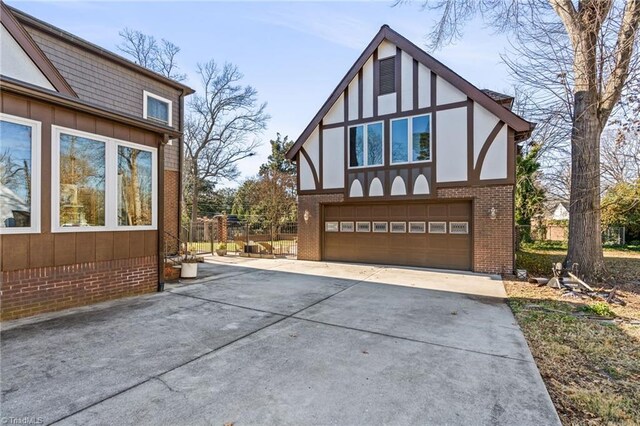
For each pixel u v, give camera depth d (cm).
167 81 1117
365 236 1148
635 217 1662
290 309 569
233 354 372
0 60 655
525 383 309
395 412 261
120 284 629
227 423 244
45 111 514
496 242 927
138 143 656
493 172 932
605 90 790
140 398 277
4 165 472
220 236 1852
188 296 659
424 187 1023
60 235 536
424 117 1027
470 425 245
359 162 1133
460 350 389
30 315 500
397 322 499
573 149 847
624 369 346
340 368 338
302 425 243
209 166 2717
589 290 695
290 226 1714
